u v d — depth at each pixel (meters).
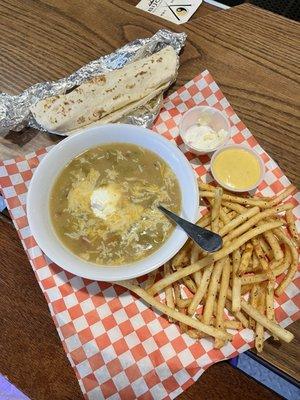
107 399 0.30
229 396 0.30
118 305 0.33
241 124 0.39
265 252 0.34
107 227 0.32
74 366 0.31
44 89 0.40
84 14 0.44
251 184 0.36
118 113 0.38
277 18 0.43
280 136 0.39
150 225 0.32
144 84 0.39
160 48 0.41
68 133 0.38
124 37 0.43
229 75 0.41
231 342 0.32
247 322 0.32
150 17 0.44
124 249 0.32
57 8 0.44
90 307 0.33
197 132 0.39
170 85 0.41
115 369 0.31
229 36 0.43
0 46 0.43
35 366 0.31
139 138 0.34
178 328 0.33
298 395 0.30
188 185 0.32
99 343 0.32
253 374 0.31
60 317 0.33
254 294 0.32
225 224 0.33
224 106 0.40
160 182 0.33
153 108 0.39
